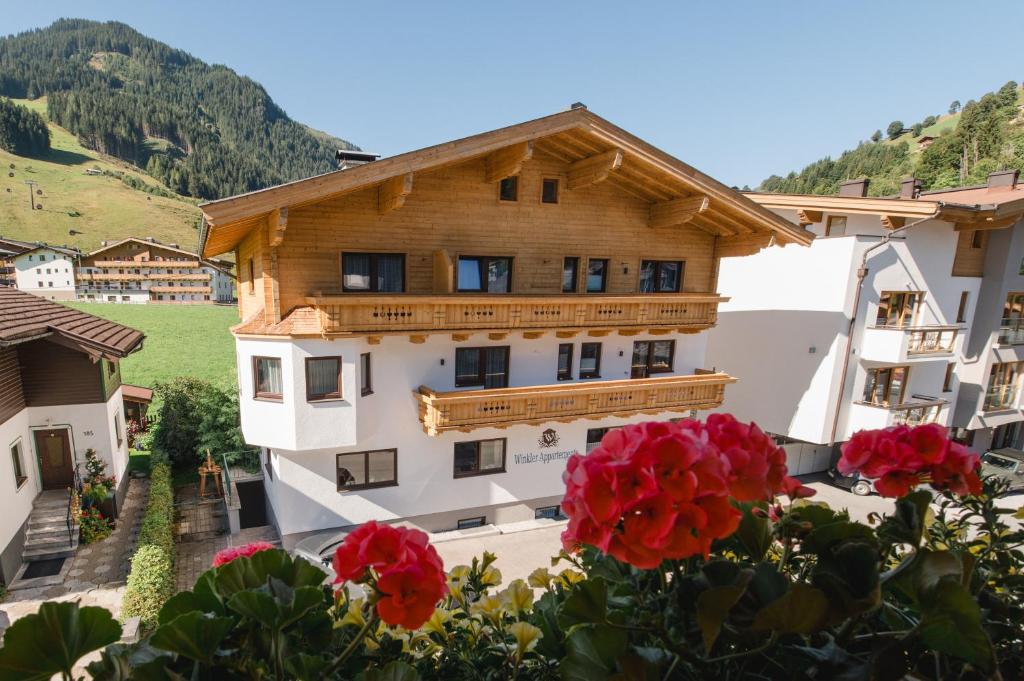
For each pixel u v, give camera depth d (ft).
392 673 5.13
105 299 267.39
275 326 36.73
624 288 48.44
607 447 4.86
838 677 4.59
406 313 37.76
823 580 4.50
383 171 33.73
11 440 39.27
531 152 37.14
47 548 40.88
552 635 6.32
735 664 5.06
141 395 70.90
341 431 38.52
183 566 41.78
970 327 67.46
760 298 63.00
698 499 4.26
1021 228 64.03
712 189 42.27
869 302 58.29
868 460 6.34
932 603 4.47
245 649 5.22
